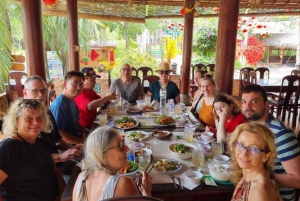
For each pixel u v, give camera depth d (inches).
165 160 63.1
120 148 41.9
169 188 52.5
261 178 42.6
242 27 289.6
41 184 59.2
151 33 462.3
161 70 136.8
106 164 40.9
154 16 262.1
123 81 141.4
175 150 68.8
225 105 78.2
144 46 459.2
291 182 51.1
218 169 56.2
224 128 78.0
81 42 313.9
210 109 104.3
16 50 295.9
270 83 196.1
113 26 412.8
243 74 214.8
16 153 55.0
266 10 246.4
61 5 216.4
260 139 42.8
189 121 100.7
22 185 56.3
